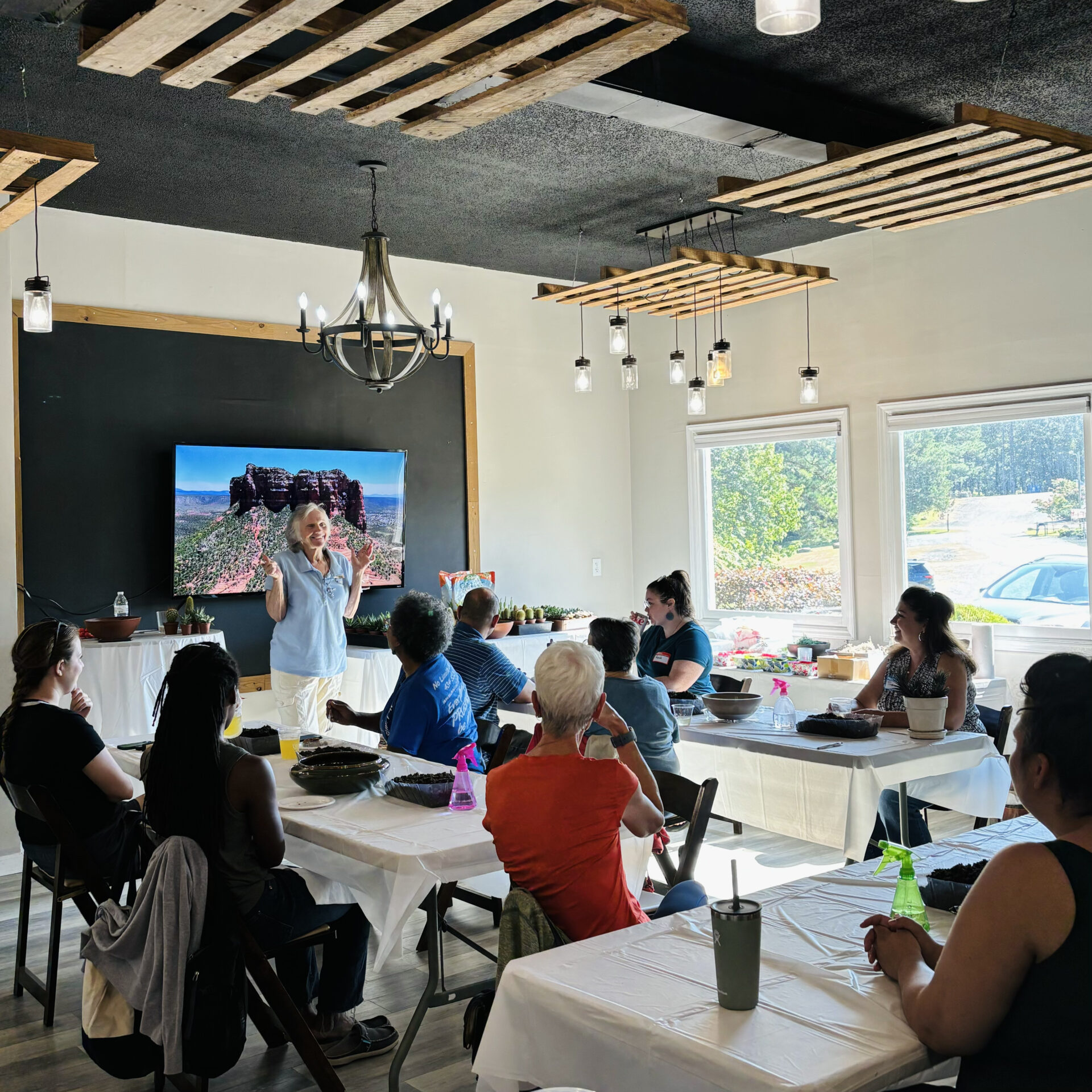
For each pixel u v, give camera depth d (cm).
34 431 538
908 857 190
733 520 753
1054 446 583
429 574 693
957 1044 140
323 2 239
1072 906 134
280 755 367
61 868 313
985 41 376
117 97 403
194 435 590
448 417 700
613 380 801
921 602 405
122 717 495
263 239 618
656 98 381
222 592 593
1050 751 137
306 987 304
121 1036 247
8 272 487
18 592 532
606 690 372
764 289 577
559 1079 162
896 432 649
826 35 370
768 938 182
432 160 484
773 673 639
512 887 217
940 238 622
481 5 327
